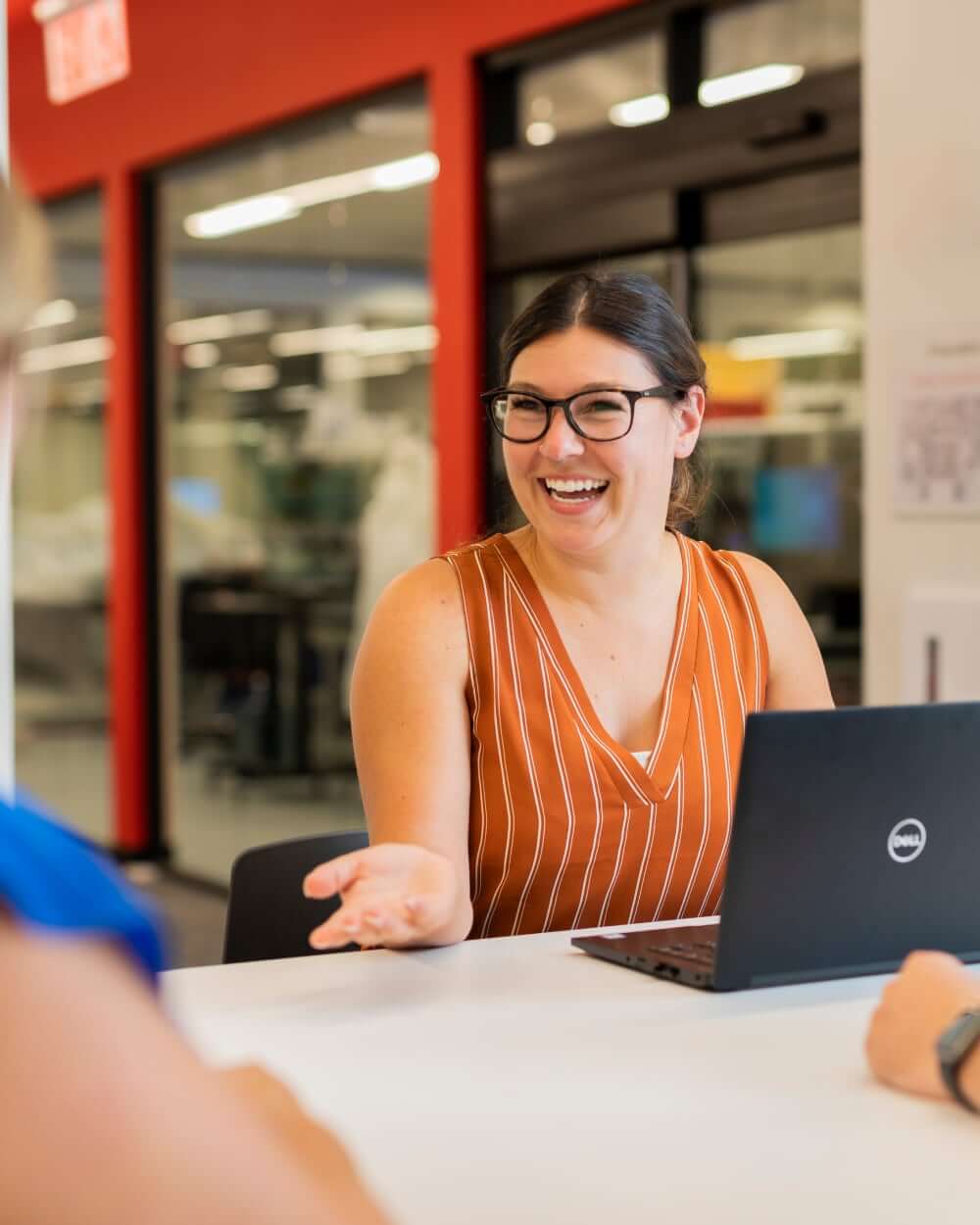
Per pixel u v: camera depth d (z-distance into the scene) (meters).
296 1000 1.66
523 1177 1.17
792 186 4.32
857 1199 1.13
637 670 2.25
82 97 7.51
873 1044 1.39
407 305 5.68
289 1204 0.55
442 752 2.14
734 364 4.52
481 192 5.34
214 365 6.88
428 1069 1.42
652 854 2.19
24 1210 0.51
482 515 5.38
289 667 6.43
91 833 7.83
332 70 5.86
